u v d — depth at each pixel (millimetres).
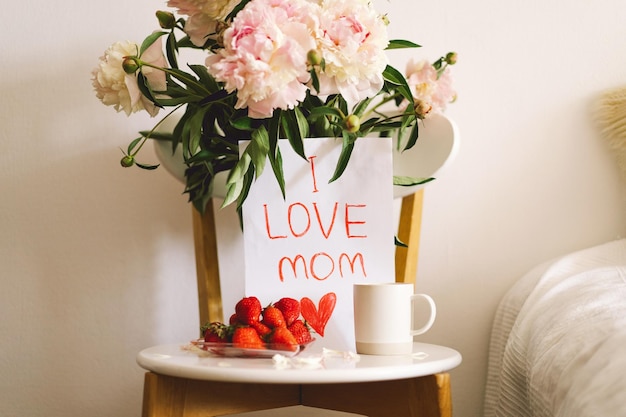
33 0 1346
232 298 1360
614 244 1269
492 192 1382
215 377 745
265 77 836
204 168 1169
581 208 1372
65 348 1333
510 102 1387
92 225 1348
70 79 1348
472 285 1371
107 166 1352
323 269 981
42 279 1333
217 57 886
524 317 1098
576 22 1390
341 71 891
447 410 801
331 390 987
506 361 1120
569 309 955
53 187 1342
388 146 998
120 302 1347
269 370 737
